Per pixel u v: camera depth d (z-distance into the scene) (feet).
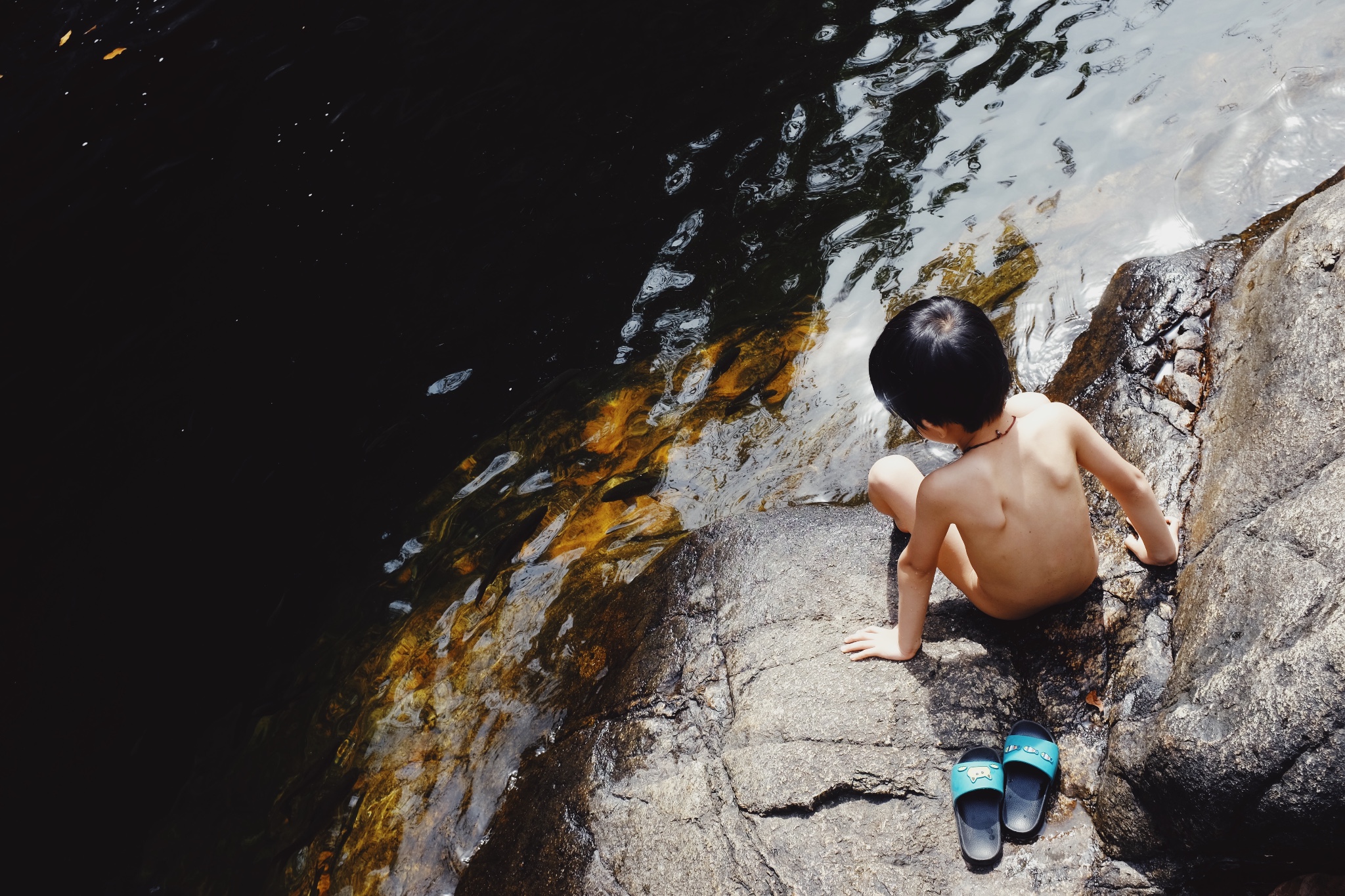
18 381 20.10
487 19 25.57
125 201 23.63
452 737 12.39
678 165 19.44
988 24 19.65
